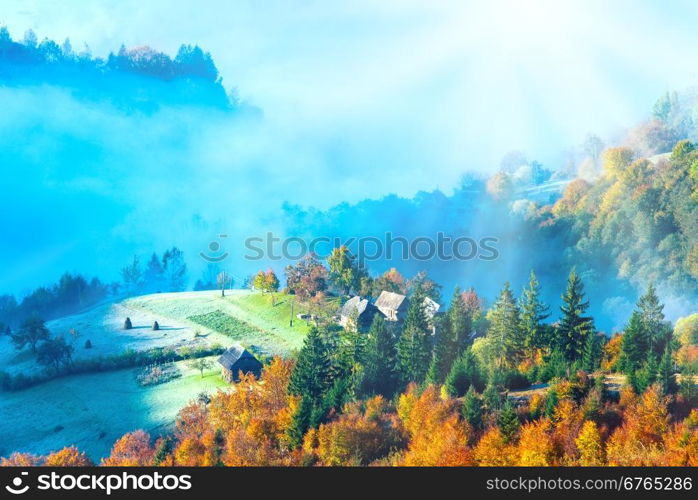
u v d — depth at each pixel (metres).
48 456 101.94
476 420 80.88
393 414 92.00
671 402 80.25
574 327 105.56
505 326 108.56
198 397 119.88
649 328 101.06
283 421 92.69
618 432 73.69
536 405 83.44
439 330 116.12
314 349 106.94
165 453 90.88
